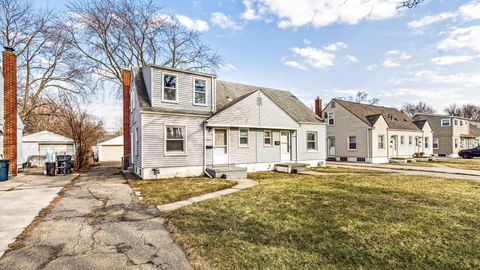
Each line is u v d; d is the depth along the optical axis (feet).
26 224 17.26
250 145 50.34
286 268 11.00
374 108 95.30
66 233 15.53
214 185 32.45
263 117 50.49
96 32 73.77
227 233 15.25
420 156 85.81
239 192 28.12
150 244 13.76
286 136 57.31
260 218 18.12
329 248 13.05
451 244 13.53
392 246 13.29
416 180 37.65
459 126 118.73
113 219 18.39
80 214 19.75
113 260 11.89
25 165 69.05
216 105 49.26
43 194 27.78
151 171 39.27
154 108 40.37
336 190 28.99
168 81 42.73
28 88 80.69
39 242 14.12
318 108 80.48
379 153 79.05
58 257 12.24
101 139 114.01
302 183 34.58
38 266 11.37
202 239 14.32
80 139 58.44
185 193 27.37
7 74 46.24
